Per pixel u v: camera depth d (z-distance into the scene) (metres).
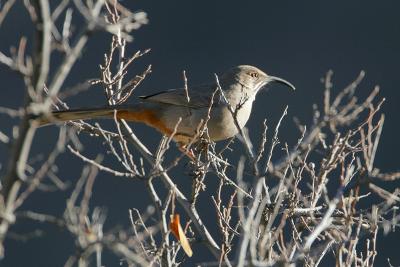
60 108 10.72
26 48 22.73
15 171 6.12
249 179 11.31
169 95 11.51
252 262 6.63
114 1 8.27
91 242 6.40
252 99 12.53
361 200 17.38
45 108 5.98
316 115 8.29
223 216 9.44
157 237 12.75
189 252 8.03
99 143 20.09
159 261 8.40
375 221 7.98
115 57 15.03
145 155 10.28
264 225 8.78
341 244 7.78
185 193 18.61
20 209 18.80
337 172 14.16
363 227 8.93
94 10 6.20
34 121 6.08
